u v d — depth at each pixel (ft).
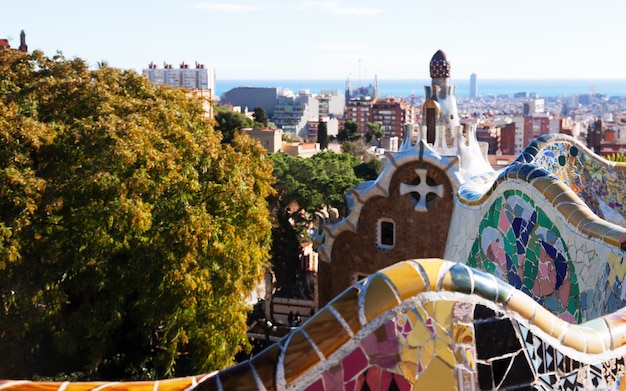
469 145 76.64
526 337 17.74
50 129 56.90
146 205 54.95
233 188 60.70
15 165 54.65
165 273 53.93
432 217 71.56
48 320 53.16
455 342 16.85
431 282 16.70
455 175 69.97
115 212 52.34
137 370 56.80
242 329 59.52
